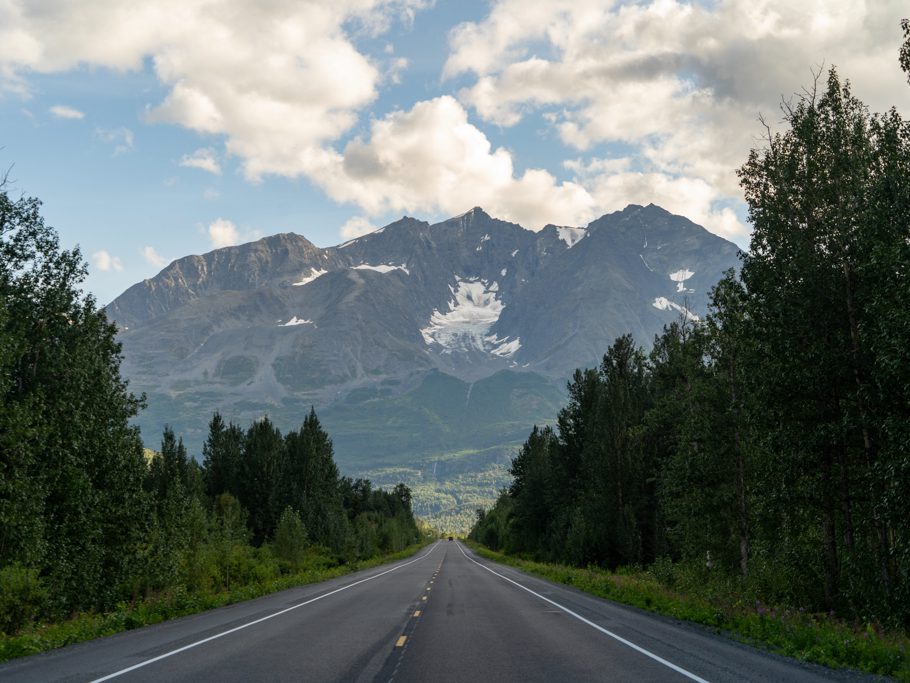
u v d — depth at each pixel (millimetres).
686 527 35281
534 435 94500
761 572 25469
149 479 65062
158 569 34281
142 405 35500
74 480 30078
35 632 19484
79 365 31719
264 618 21219
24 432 26234
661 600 25656
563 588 35844
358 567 71188
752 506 32094
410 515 194500
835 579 23906
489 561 87188
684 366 36656
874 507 20000
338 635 16703
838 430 22312
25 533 25891
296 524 54750
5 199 31922
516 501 93375
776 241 25531
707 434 33750
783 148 26578
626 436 52281
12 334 27984
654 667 11922
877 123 23797
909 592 19312
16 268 32094
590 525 53375
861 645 13641
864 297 22656
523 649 14188
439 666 12078
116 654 13977
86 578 30547
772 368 24672
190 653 13797
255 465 76938
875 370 20516
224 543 40719
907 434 19094
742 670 11664
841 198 24453
